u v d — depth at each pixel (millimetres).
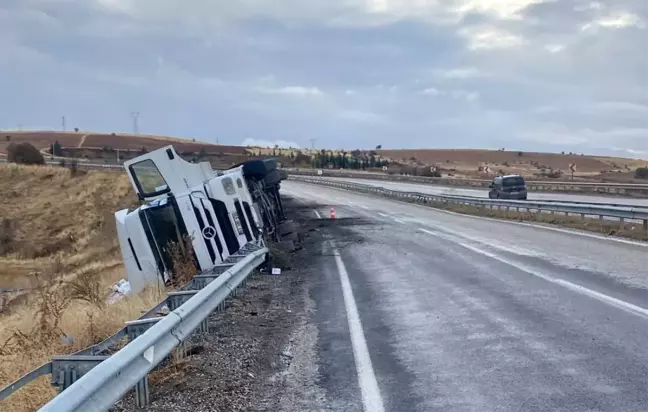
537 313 9133
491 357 7090
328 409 5770
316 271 15039
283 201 46562
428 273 13711
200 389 6398
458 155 172000
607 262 13875
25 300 18453
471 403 5691
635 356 6785
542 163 147375
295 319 9703
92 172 61969
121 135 181625
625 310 8977
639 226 20781
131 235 13781
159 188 14086
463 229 24172
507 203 30812
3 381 6848
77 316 10148
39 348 8156
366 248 19359
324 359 7418
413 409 5641
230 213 14039
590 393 5746
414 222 28484
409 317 9430
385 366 7020
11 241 47219
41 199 56344
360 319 9484
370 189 57156
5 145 135375
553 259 14703
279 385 6523
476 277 12727
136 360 5543
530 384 6094
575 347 7262
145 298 11320
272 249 15484
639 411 5266
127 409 5848
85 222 50750
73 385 4305
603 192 46625
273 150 142875
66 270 30891
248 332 8867
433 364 6977
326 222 30156
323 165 121938
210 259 13766
